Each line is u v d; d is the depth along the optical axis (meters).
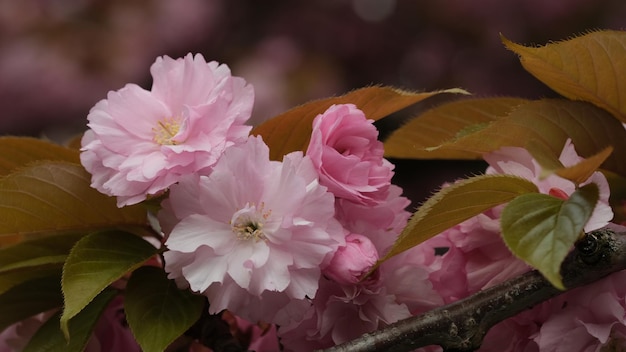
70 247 0.70
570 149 0.65
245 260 0.64
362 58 2.17
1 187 0.67
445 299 0.68
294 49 2.13
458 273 0.68
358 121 0.66
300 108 0.67
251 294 0.65
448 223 0.65
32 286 0.70
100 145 0.67
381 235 0.67
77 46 2.29
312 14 2.19
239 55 2.18
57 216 0.69
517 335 0.67
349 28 2.17
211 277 0.64
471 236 0.67
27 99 2.26
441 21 2.17
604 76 0.66
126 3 2.33
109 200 0.69
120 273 0.66
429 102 2.04
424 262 0.68
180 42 2.24
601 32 0.65
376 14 2.21
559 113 0.66
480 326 0.65
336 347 0.65
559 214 0.62
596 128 0.67
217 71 0.68
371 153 0.66
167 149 0.66
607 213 0.63
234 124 0.66
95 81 2.28
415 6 2.18
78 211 0.69
